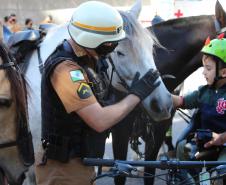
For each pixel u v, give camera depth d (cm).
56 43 446
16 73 351
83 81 316
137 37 414
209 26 549
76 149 331
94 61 341
